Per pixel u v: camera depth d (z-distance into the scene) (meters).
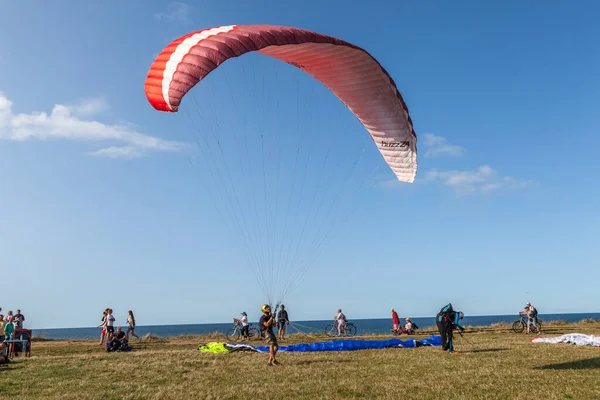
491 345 18.56
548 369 12.15
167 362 14.23
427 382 10.65
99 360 14.91
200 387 10.46
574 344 18.67
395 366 13.09
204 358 15.33
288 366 13.40
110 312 23.05
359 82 14.30
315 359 14.91
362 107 14.95
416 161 14.91
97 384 10.98
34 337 28.02
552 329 28.28
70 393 10.01
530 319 25.61
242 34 11.52
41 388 10.62
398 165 15.36
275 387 10.37
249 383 10.90
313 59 14.00
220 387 10.45
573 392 9.47
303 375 11.84
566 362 13.27
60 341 27.25
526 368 12.35
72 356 16.25
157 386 10.71
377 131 15.20
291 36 11.91
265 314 14.09
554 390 9.66
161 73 11.28
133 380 11.48
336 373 12.07
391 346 18.33
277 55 14.04
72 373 12.46
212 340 25.23
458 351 16.50
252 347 17.52
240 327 24.83
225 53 11.09
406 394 9.51
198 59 11.02
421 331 29.56
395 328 28.88
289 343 22.20
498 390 9.75
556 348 17.03
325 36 12.66
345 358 15.05
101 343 22.83
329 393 9.70
